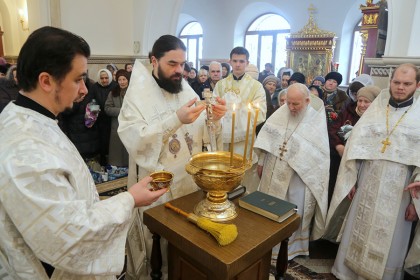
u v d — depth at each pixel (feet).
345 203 8.04
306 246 7.86
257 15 36.04
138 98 5.52
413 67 6.29
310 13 30.30
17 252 2.69
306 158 7.20
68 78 2.78
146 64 6.11
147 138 5.04
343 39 29.37
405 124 6.31
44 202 2.49
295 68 30.66
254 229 4.21
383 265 6.40
